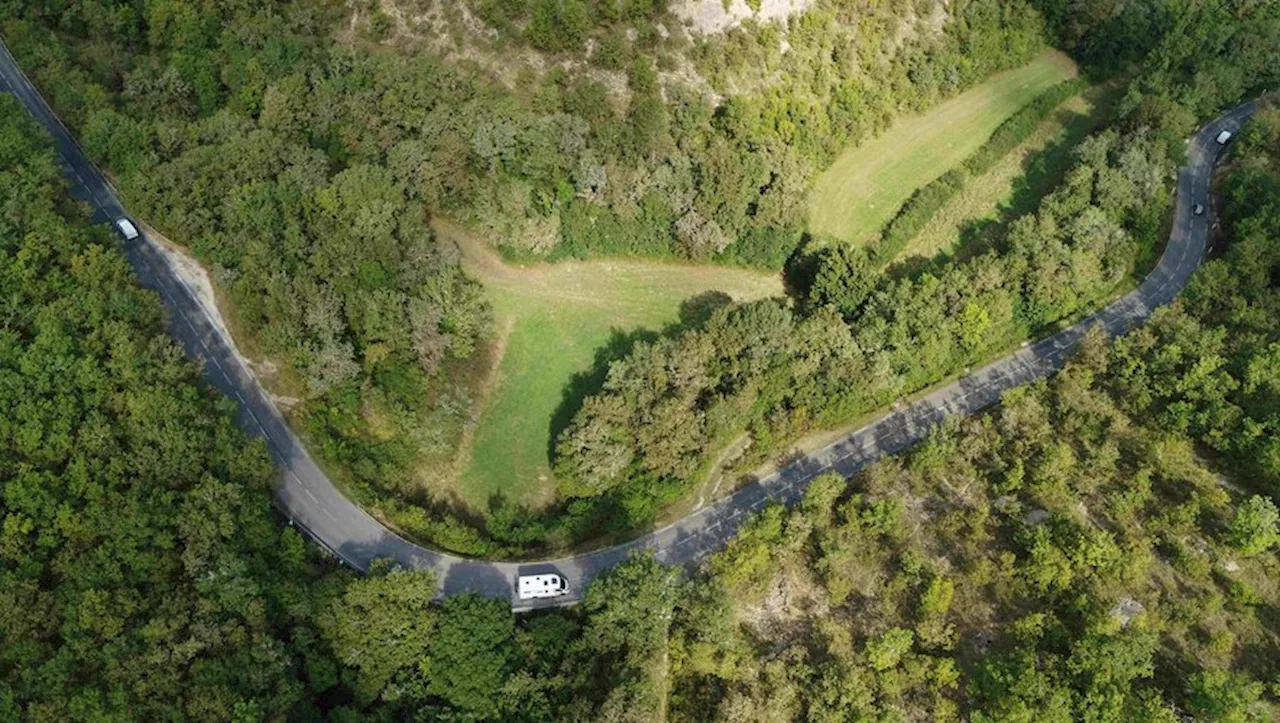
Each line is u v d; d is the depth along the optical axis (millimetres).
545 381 136000
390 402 125000
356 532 116312
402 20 152625
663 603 105500
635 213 144625
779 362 126375
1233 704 91750
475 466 127438
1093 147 156000
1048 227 144125
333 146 142375
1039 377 138750
